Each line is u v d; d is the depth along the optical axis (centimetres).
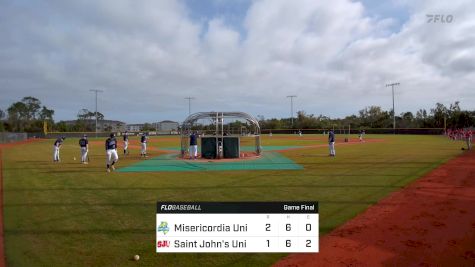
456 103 7819
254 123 2453
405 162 1880
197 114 2388
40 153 2939
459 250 609
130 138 6819
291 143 4144
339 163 1878
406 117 9244
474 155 2248
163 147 3631
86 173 1584
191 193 1082
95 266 554
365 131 8094
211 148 2275
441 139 4872
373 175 1420
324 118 10194
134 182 1309
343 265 555
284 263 565
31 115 10269
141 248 628
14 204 973
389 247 626
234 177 1404
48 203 977
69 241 668
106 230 729
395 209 877
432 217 806
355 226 745
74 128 10000
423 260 570
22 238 688
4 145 4588
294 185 1205
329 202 948
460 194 1043
